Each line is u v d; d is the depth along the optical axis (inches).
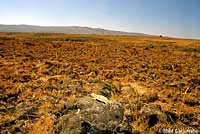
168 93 772.0
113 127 461.4
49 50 1654.8
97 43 2370.8
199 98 765.3
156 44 2603.3
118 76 988.6
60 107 568.7
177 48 2363.4
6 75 855.7
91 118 465.7
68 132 441.4
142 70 1144.8
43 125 499.2
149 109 567.5
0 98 638.5
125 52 1788.9
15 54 1384.1
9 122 512.4
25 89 716.7
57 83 794.8
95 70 1051.9
